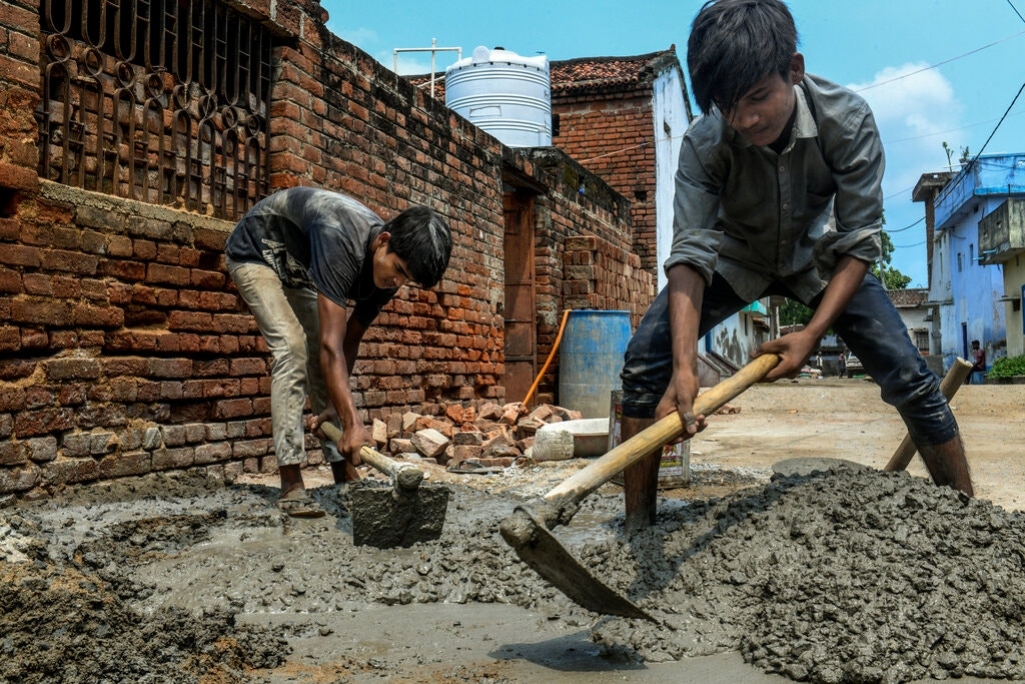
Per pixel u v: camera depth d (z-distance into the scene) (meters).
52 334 4.03
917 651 2.23
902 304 49.47
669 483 5.09
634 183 17.08
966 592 2.47
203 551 3.29
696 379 2.68
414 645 2.48
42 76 4.11
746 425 9.46
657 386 3.20
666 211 18.70
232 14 5.27
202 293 4.90
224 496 4.18
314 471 5.57
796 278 3.19
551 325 10.59
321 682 2.19
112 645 2.26
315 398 4.43
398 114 6.96
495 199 8.88
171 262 4.68
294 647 2.46
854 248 2.85
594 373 9.77
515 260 10.53
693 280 2.87
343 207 3.76
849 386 17.72
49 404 3.99
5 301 3.77
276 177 5.54
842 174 2.86
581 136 17.31
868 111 2.84
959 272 34.12
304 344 4.00
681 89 20.31
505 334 10.50
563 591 2.27
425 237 3.60
